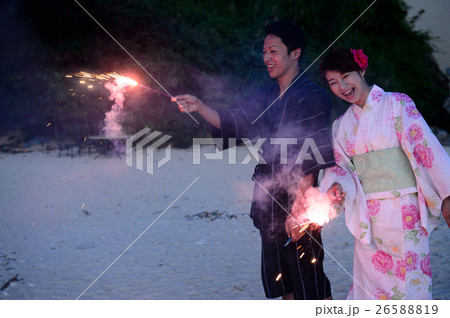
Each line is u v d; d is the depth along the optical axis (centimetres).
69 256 466
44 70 1482
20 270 424
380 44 1977
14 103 1493
